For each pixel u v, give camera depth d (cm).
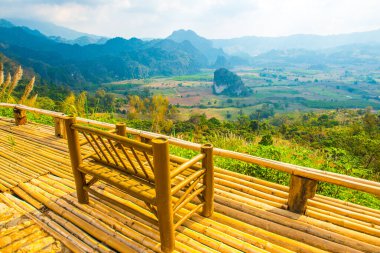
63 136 507
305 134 2652
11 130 562
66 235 243
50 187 321
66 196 300
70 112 742
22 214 273
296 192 263
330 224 249
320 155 584
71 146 266
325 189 376
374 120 2831
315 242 230
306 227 246
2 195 307
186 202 231
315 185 255
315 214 260
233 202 287
